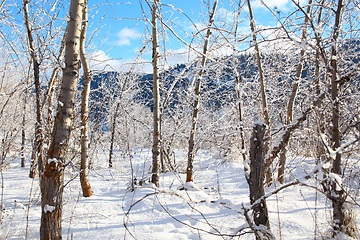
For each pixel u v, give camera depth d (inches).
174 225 129.6
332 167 110.0
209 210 151.2
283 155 195.2
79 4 101.4
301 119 128.4
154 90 210.1
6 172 294.7
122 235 114.3
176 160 346.3
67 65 99.2
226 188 214.7
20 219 132.2
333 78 111.4
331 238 104.0
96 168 342.6
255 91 325.1
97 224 129.8
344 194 106.2
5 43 230.2
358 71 104.4
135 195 181.2
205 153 450.0
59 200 95.8
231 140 349.4
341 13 118.7
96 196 188.2
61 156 96.6
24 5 184.9
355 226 106.3
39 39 198.5
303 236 109.5
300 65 210.2
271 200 164.2
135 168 346.6
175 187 208.2
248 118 323.6
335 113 109.0
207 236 113.7
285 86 247.1
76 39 101.0
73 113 101.5
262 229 89.8
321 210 137.4
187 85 299.3
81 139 192.5
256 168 94.2
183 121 323.0
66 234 117.0
